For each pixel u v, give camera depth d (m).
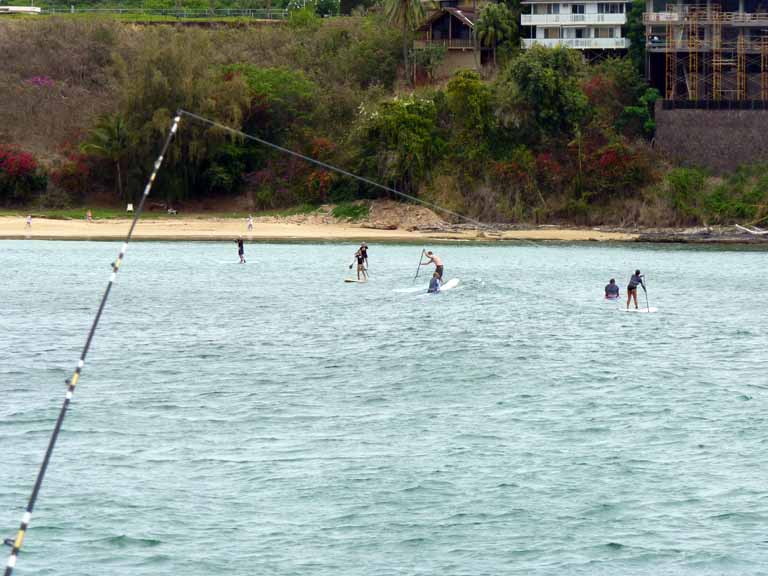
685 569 81.44
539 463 106.38
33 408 127.00
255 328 195.38
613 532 88.44
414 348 173.62
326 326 198.50
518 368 156.88
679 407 131.25
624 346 178.50
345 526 89.56
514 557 83.69
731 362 163.88
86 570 80.69
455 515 91.94
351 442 113.88
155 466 104.62
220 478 101.19
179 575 80.12
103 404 130.00
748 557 83.44
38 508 92.50
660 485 99.75
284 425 121.00
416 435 116.94
